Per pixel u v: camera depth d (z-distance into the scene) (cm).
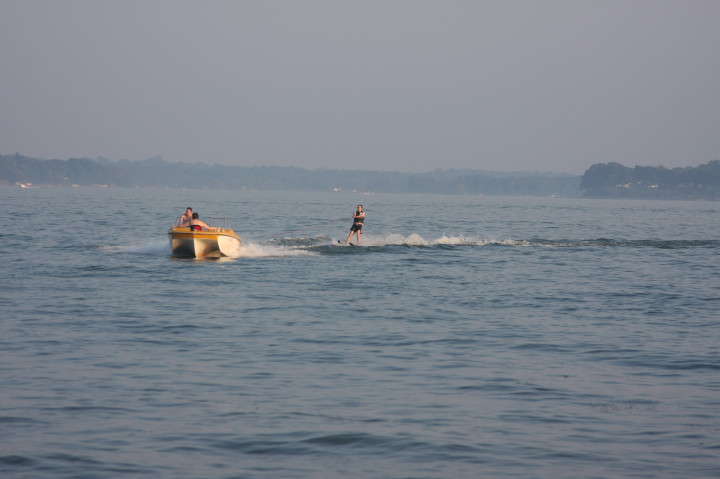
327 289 9362
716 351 6219
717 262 13162
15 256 12350
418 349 6200
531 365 5725
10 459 3778
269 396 4853
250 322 7225
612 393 5012
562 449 4009
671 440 4150
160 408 4581
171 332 6719
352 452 3941
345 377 5325
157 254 13025
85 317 7319
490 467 3775
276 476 3631
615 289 9700
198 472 3666
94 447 3953
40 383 5044
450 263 12331
